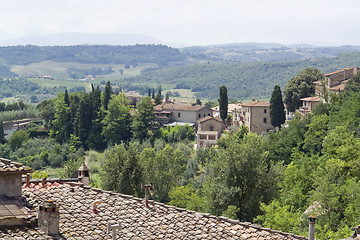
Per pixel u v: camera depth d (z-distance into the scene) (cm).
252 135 5894
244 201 5597
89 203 2431
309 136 10025
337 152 6794
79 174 2772
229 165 5600
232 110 19375
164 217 2408
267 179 5653
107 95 19438
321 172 5978
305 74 18200
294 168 6425
